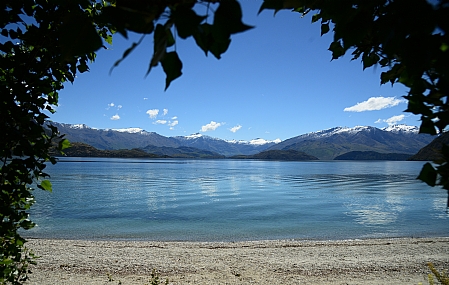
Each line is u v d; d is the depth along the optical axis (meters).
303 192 58.53
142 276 11.61
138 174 110.62
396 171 148.50
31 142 2.74
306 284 10.84
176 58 1.00
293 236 22.84
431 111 1.35
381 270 12.63
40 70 2.73
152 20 0.97
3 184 2.71
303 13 2.06
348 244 17.97
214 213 34.34
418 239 19.77
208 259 14.23
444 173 1.29
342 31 1.20
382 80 2.06
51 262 13.19
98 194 52.31
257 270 12.52
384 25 1.15
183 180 87.38
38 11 2.58
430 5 0.99
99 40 1.05
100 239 21.58
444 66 1.05
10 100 2.50
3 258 3.11
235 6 0.98
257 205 41.03
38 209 36.22
